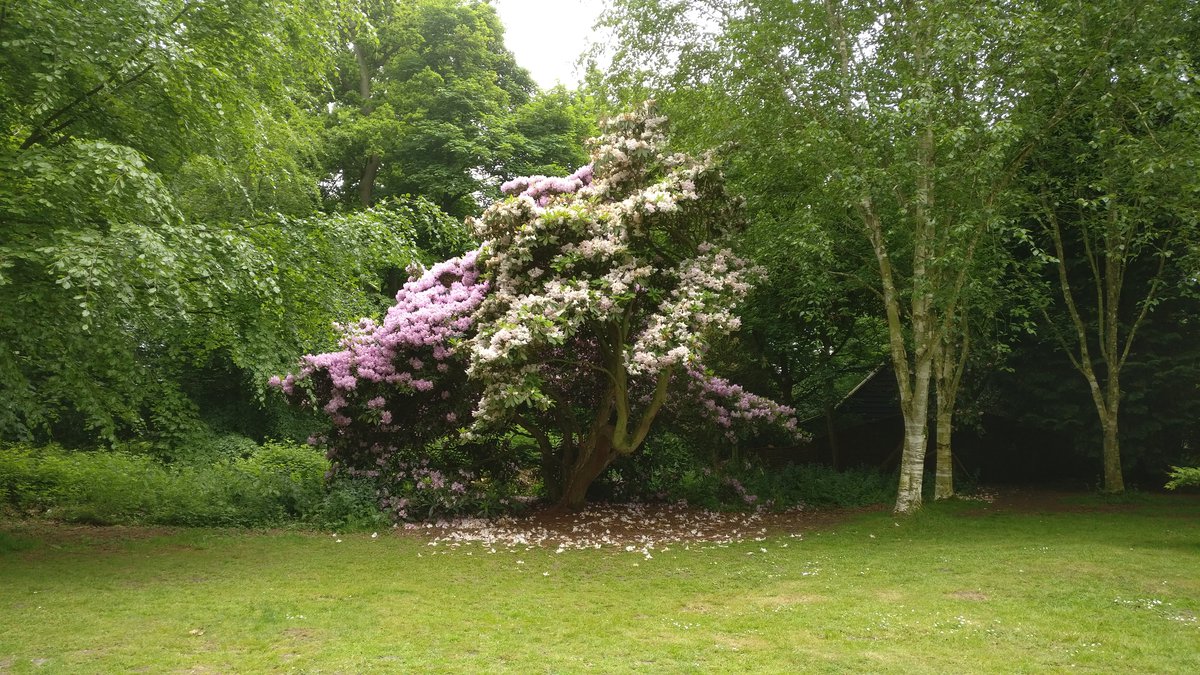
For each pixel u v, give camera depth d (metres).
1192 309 13.30
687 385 12.12
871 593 6.78
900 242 12.59
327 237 10.48
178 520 10.05
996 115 10.35
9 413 9.59
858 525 10.73
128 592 6.49
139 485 11.07
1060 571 7.46
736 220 11.48
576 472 11.59
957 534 9.85
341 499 10.36
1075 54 9.88
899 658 4.88
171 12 8.87
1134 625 5.64
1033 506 12.40
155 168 9.45
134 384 8.91
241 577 7.18
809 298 13.61
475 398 11.44
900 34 11.27
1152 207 10.58
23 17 7.42
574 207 9.79
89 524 9.88
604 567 7.93
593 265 10.09
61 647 4.96
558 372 11.37
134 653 4.86
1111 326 12.94
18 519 9.92
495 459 12.15
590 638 5.32
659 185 10.25
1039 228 13.74
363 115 24.73
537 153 23.30
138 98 8.88
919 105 9.74
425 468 11.38
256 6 9.85
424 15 24.38
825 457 17.75
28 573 7.12
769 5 11.66
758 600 6.52
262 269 8.83
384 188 24.69
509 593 6.72
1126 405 13.52
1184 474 8.90
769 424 13.02
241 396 18.89
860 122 11.24
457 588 6.88
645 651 5.01
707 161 10.93
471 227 10.59
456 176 22.28
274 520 10.20
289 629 5.46
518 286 10.07
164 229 7.63
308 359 10.73
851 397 18.70
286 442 17.00
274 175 13.62
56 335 7.74
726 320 9.88
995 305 12.07
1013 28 9.86
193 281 8.22
